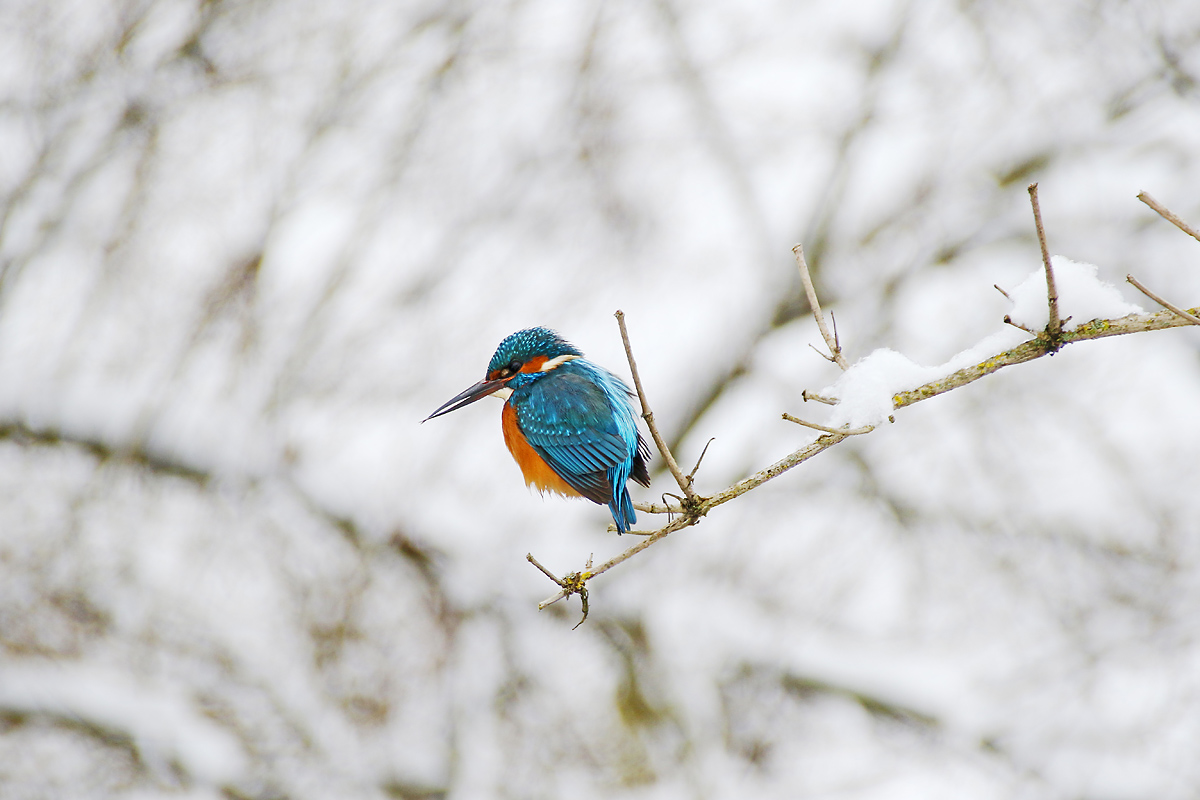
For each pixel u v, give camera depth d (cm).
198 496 1388
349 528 1373
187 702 1367
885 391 514
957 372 509
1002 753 1288
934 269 1594
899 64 1558
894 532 1462
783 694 1402
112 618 1346
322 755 1341
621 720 1378
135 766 1348
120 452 1331
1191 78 1442
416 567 1402
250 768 1359
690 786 1336
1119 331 485
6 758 1324
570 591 530
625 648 1430
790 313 1609
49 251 1386
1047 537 1384
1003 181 1558
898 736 1359
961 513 1425
